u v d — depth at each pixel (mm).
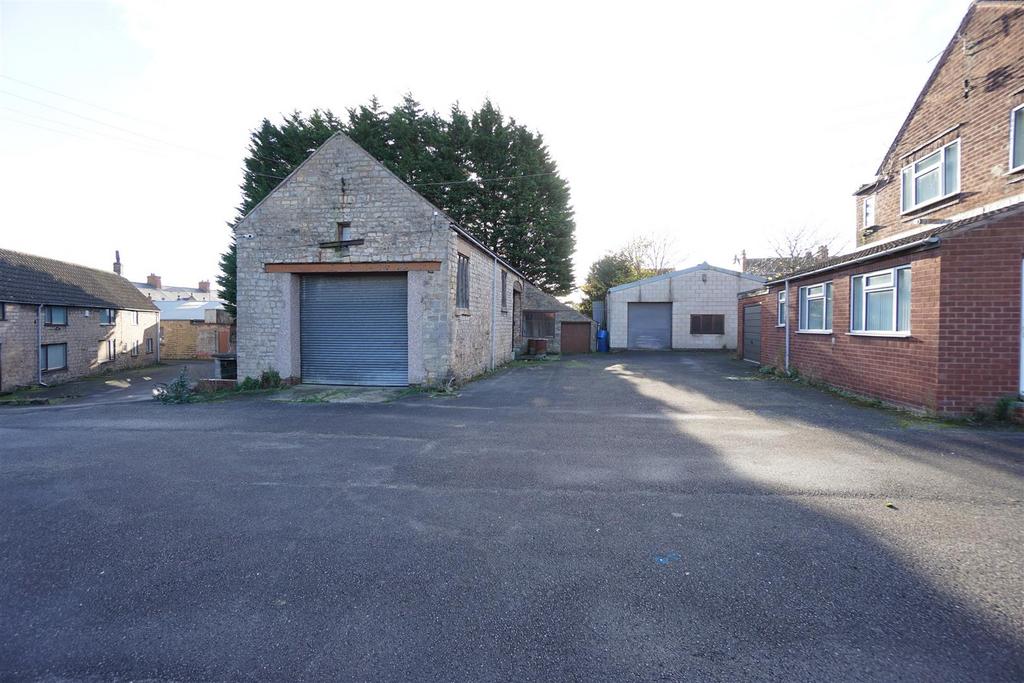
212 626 3131
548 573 3705
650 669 2689
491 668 2715
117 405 12727
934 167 12398
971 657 2727
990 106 10656
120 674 2709
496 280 19766
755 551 3990
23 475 6305
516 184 31000
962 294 8539
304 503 5199
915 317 9250
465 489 5555
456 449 7332
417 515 4832
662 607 3254
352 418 9891
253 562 3938
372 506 5086
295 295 14531
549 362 22797
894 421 8664
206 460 6926
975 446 6980
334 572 3768
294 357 14508
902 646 2826
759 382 14367
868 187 15242
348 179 14047
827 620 3078
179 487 5754
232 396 13102
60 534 4500
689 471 6105
